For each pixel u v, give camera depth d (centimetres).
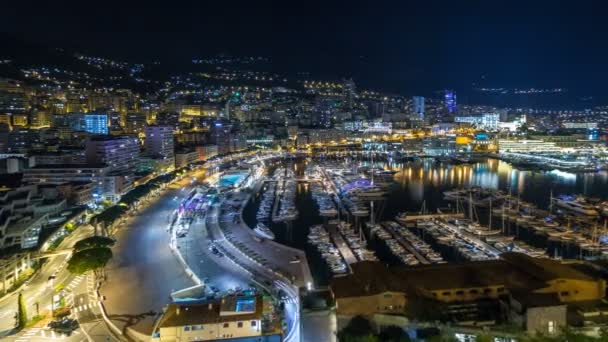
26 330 11075
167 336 10062
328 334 10519
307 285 13750
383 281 11056
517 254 13025
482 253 18538
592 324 9700
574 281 10969
